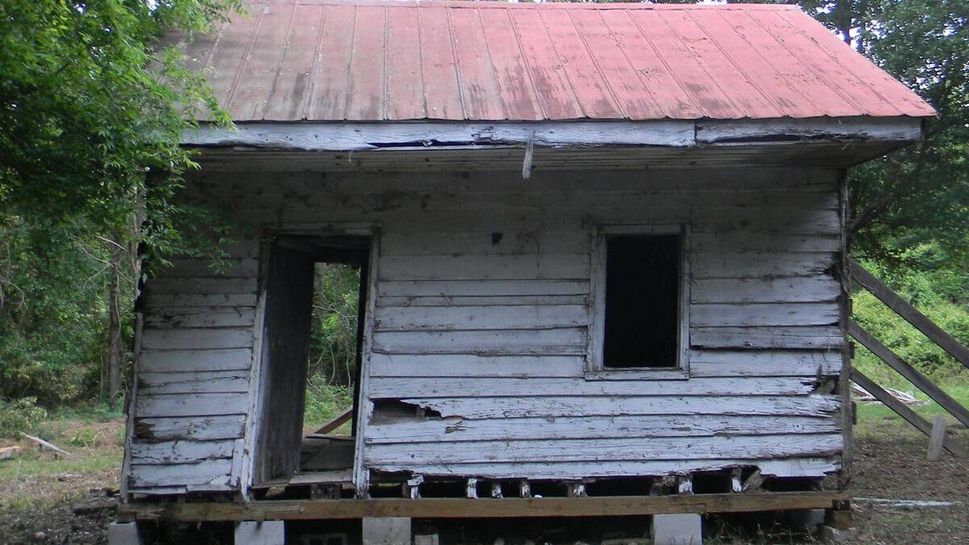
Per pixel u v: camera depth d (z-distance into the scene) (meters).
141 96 4.45
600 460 6.16
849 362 6.34
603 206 6.35
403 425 6.11
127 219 5.45
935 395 7.39
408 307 6.22
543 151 5.47
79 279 8.48
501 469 6.12
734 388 6.27
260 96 5.66
